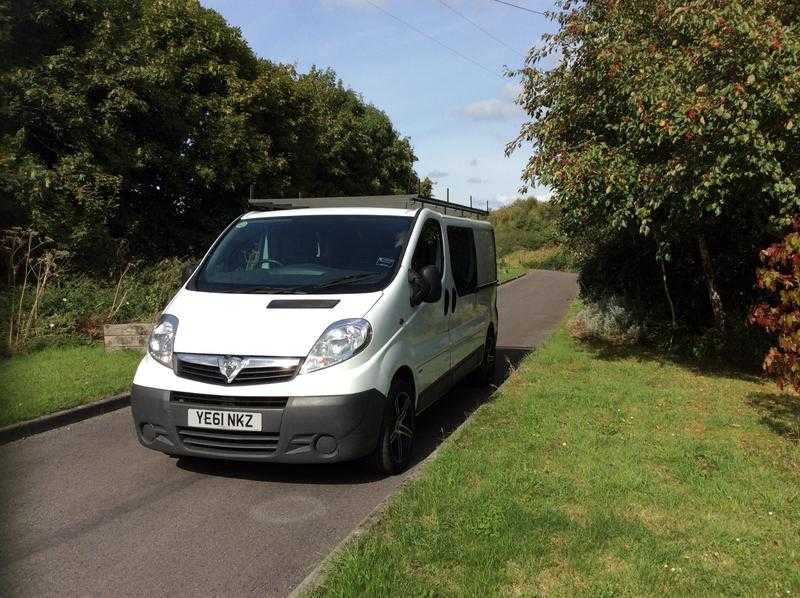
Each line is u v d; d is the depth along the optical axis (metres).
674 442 5.39
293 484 4.83
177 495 4.64
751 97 6.61
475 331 7.63
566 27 8.95
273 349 4.51
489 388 8.52
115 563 3.68
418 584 3.13
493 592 3.07
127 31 13.30
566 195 8.02
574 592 3.11
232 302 5.02
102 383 7.54
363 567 3.23
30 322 9.48
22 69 11.11
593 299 11.71
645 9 8.26
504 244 69.81
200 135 14.80
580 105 8.73
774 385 7.78
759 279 5.41
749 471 4.74
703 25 7.14
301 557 3.74
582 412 6.30
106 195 12.23
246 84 16.36
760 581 3.24
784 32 6.70
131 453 5.59
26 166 10.83
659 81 7.25
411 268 5.54
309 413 4.39
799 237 5.06
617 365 8.87
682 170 7.14
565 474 4.61
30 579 3.51
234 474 5.04
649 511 4.05
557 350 10.02
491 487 4.27
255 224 6.01
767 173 6.76
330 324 4.66
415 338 5.46
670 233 8.54
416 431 6.46
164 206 15.27
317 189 22.33
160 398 4.61
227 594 3.35
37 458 5.48
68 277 11.14
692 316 10.23
